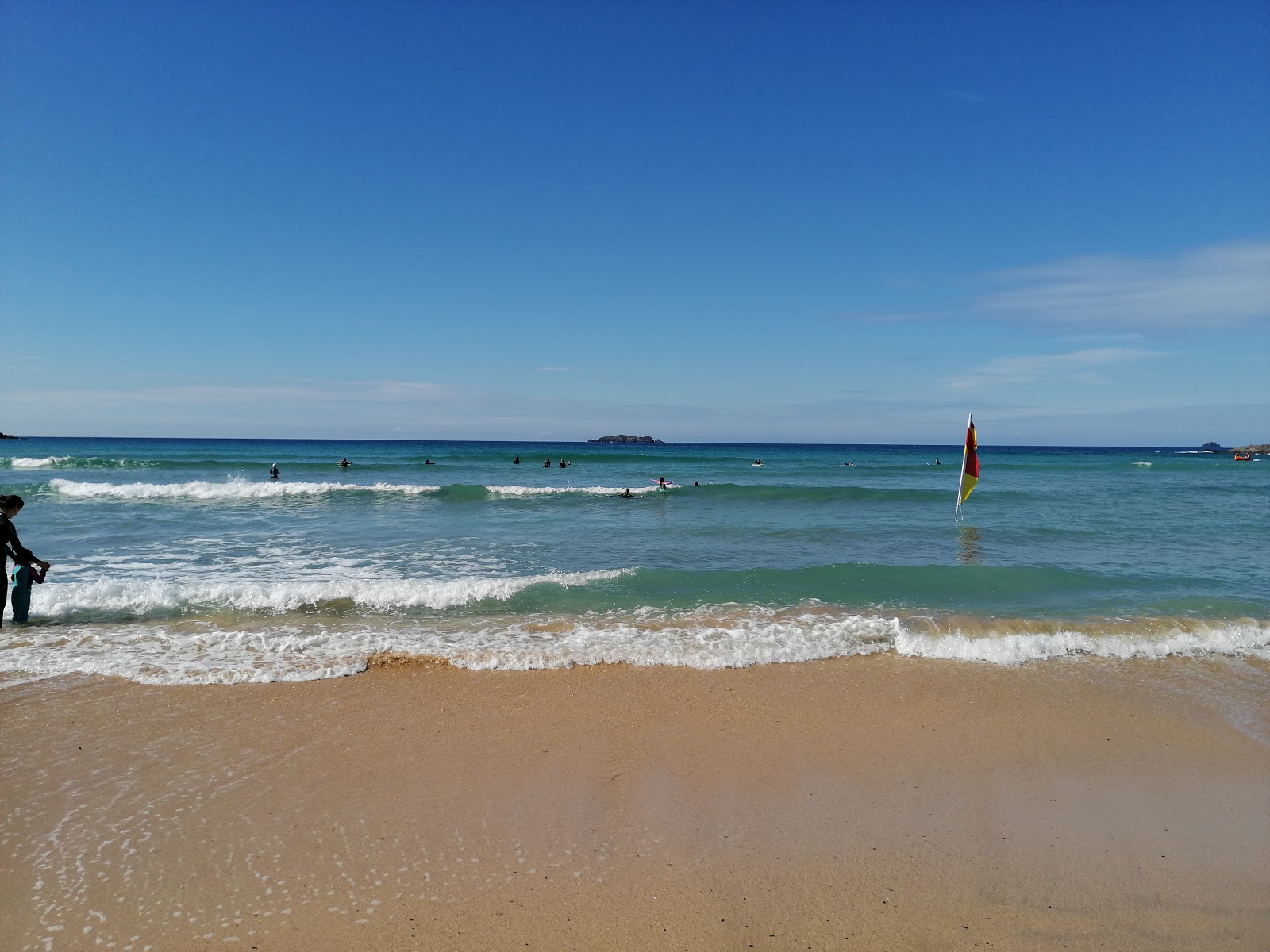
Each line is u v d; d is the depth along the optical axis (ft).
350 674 20.93
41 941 10.14
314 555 41.37
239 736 16.84
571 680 20.98
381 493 79.15
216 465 126.21
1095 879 12.04
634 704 19.35
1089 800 14.76
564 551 43.50
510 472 126.11
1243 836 13.47
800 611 28.94
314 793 14.39
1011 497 82.84
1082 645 24.81
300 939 10.34
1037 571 35.70
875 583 33.53
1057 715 19.21
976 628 26.27
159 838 12.68
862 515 64.54
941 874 12.12
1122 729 18.34
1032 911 11.19
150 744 16.31
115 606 27.30
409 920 10.77
